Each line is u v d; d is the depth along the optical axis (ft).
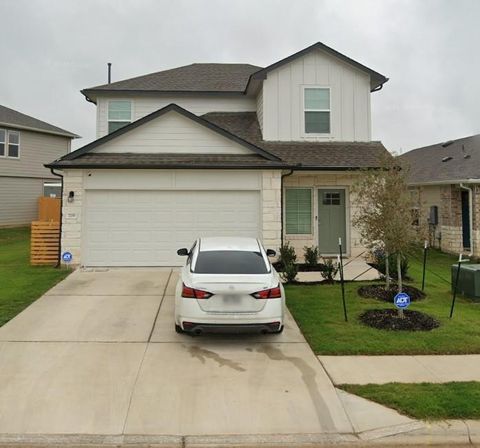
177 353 20.12
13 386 16.56
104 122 54.85
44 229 41.60
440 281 36.14
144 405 15.29
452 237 53.42
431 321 24.40
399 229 26.08
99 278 35.45
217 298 20.43
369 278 36.42
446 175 54.08
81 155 40.50
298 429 13.97
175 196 40.11
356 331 23.11
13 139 83.10
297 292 31.73
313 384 17.01
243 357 19.75
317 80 49.08
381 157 28.53
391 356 19.93
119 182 39.55
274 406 15.30
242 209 40.55
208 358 19.58
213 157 41.24
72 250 39.34
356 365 18.88
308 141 48.98
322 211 47.75
